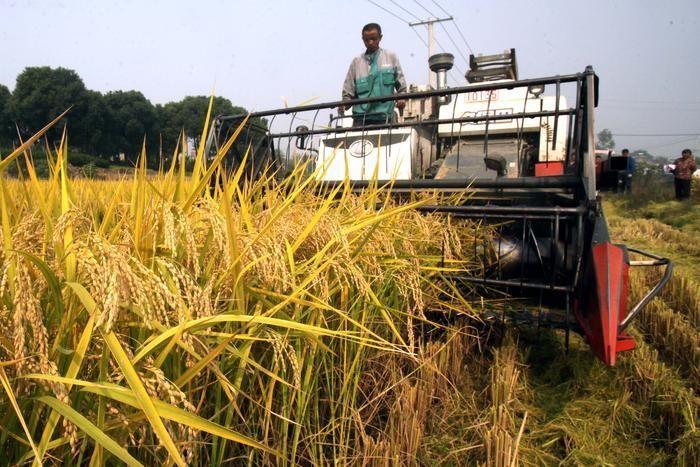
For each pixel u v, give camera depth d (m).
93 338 1.19
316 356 2.02
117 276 0.94
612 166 4.75
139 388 0.93
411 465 2.29
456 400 2.92
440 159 5.36
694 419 2.60
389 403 2.64
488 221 3.82
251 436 1.77
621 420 2.80
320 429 2.03
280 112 4.28
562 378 3.31
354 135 5.05
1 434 1.06
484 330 3.66
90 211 1.70
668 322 3.92
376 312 2.44
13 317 0.99
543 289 3.04
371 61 5.96
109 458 1.22
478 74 7.16
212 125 4.27
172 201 1.62
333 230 1.79
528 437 2.61
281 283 1.64
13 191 1.92
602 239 3.00
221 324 1.58
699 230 12.86
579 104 3.49
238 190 1.77
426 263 3.09
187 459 1.31
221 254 1.53
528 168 5.26
